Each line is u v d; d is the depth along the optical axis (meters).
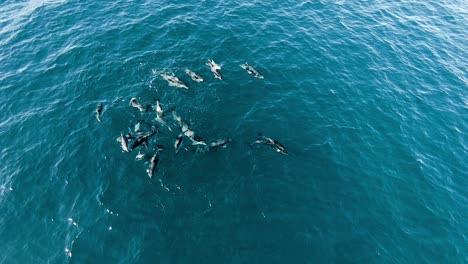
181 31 31.48
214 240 17.06
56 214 18.09
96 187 19.20
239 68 27.92
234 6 36.00
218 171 20.11
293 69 28.55
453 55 32.88
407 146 23.06
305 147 22.22
